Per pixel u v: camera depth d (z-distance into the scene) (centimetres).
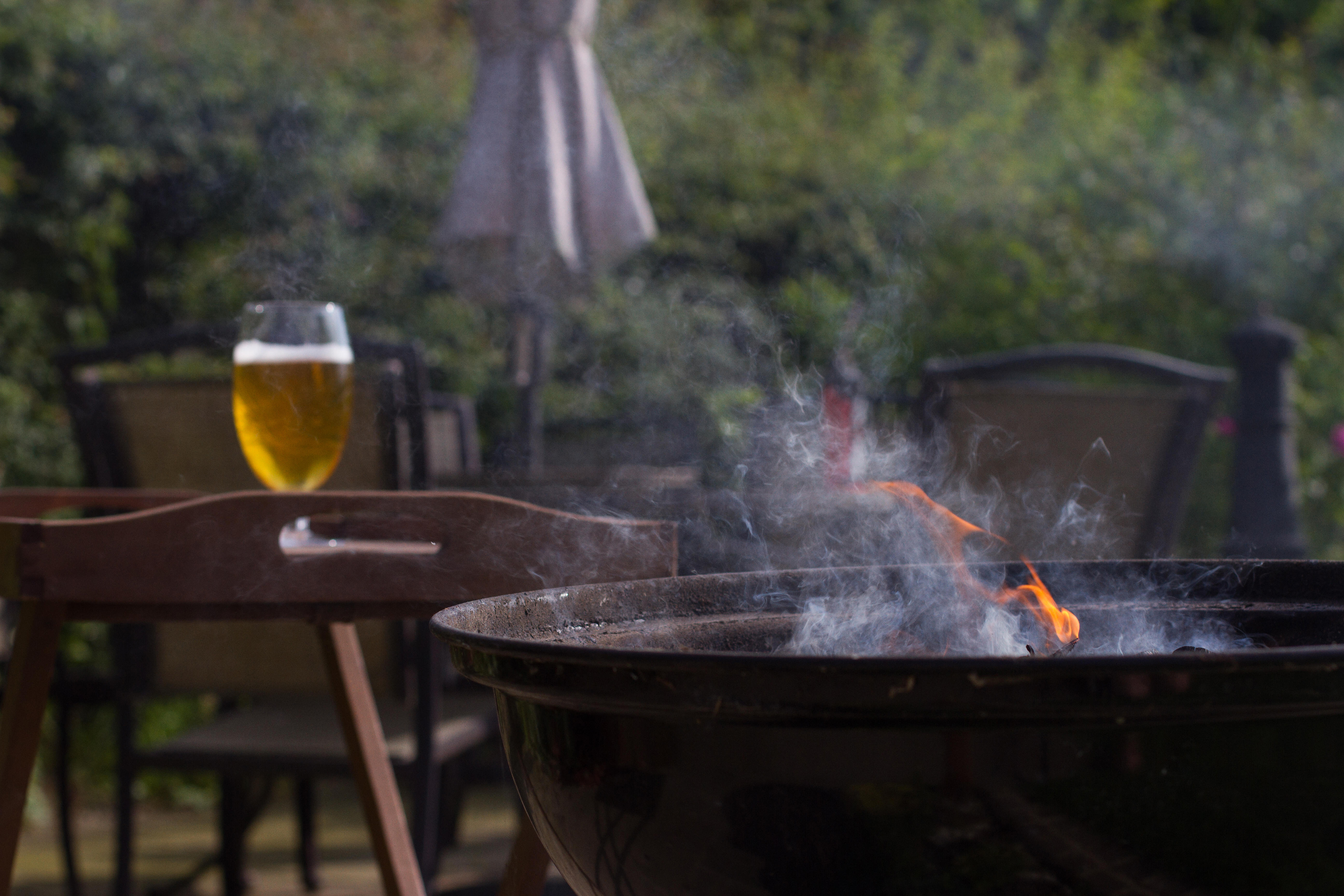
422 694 177
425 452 166
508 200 273
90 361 179
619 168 287
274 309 108
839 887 56
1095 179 488
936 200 480
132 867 185
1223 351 449
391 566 86
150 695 180
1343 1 764
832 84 587
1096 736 53
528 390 296
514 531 89
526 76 279
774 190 479
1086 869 54
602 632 84
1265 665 50
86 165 393
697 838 58
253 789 262
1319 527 430
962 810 53
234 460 177
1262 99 545
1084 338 444
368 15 507
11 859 89
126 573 81
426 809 176
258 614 87
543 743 65
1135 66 620
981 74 595
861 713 53
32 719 89
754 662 52
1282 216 474
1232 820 54
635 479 199
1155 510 208
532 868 89
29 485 352
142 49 420
